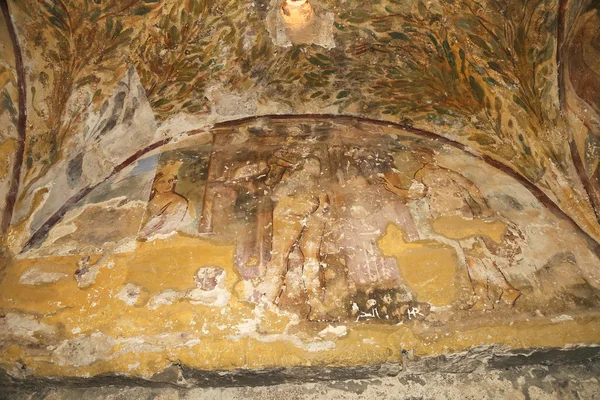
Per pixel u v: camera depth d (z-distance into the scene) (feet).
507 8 10.94
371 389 9.34
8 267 10.16
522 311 9.48
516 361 9.39
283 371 9.00
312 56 12.40
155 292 9.70
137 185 11.79
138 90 12.00
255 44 12.07
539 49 11.19
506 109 11.75
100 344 9.11
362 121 13.23
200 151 12.60
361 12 11.59
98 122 11.77
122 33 11.21
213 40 11.80
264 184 11.79
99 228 10.86
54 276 9.99
